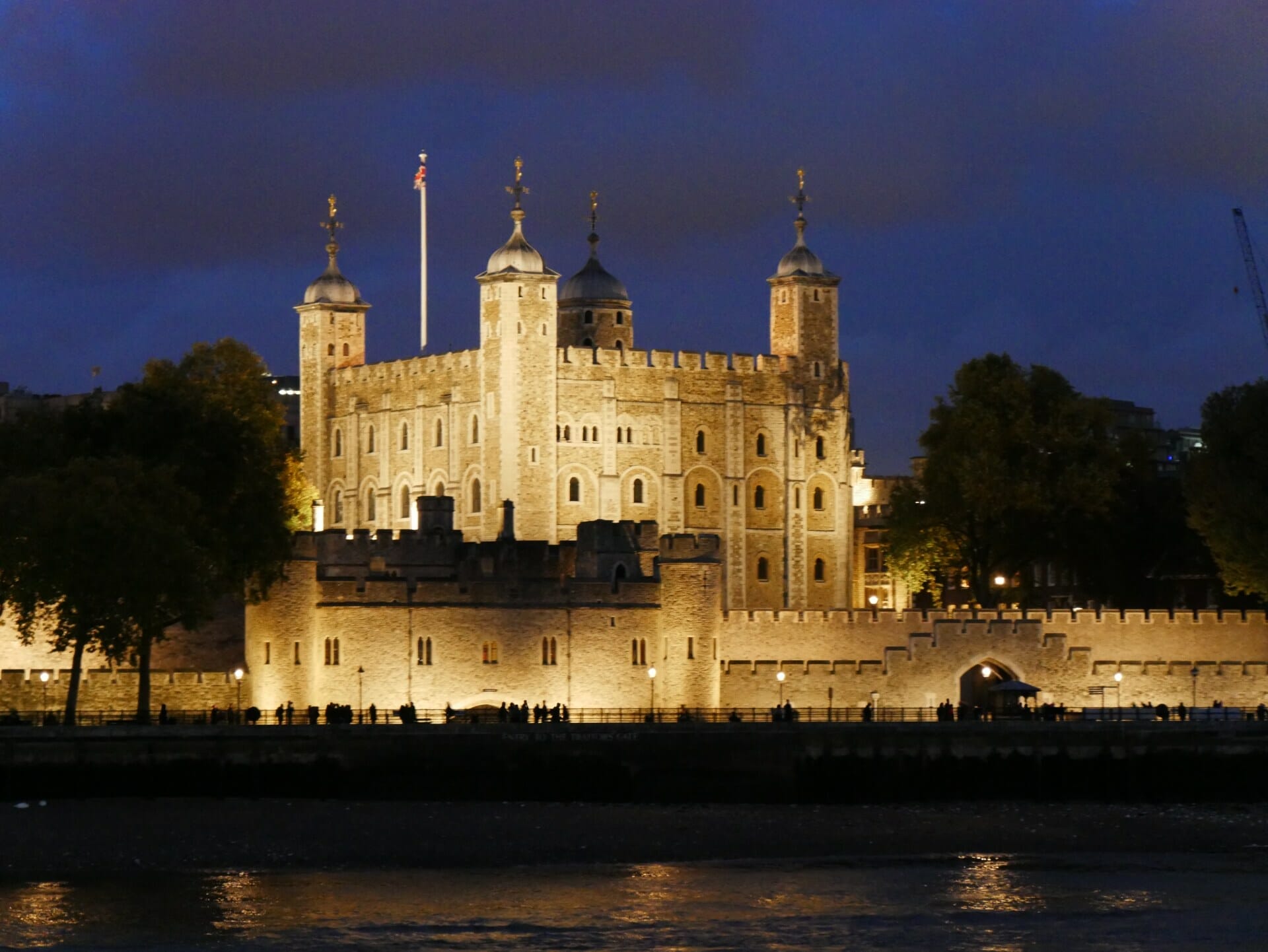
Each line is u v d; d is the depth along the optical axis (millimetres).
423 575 159625
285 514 179250
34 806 129375
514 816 130875
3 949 102188
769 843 126375
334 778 135000
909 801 141125
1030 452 199250
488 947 103375
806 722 146750
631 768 138125
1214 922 109500
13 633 155250
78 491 141125
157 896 111250
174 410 162500
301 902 110562
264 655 153375
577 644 156500
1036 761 143000
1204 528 181000
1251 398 182875
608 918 108625
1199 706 170125
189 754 133375
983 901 113312
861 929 107438
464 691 154625
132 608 139250
